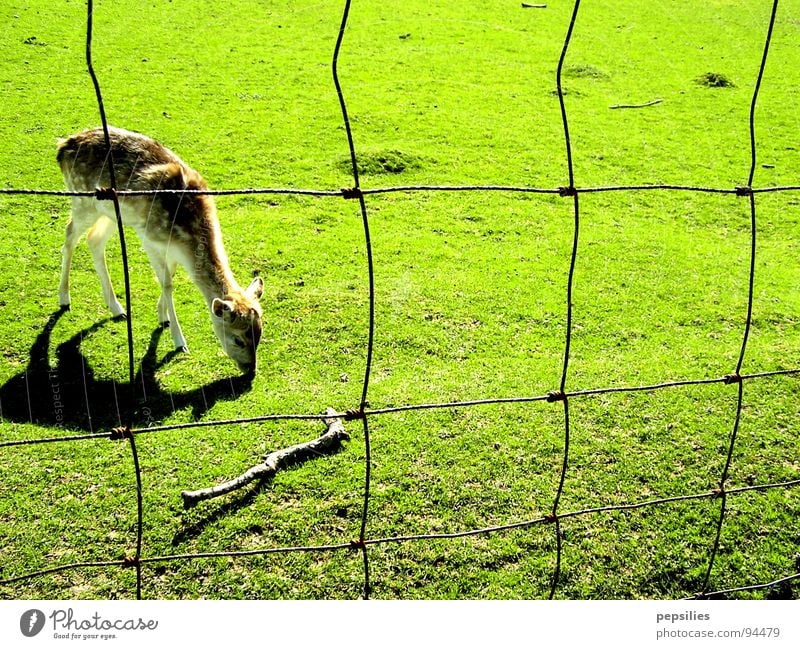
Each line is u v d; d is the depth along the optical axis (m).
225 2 19.59
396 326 7.87
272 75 15.52
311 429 6.31
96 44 15.88
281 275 8.77
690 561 5.23
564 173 12.36
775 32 20.66
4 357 6.95
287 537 5.27
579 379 7.11
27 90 13.30
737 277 9.40
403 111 14.34
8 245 8.77
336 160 11.98
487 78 16.50
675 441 6.30
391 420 6.40
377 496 5.62
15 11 16.69
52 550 5.05
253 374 6.99
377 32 18.77
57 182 10.34
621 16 21.41
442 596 4.90
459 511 5.54
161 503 5.45
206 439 6.12
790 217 11.44
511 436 6.27
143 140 7.34
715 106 15.89
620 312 8.43
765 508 5.66
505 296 8.59
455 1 21.69
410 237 9.89
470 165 12.36
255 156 11.95
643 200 11.68
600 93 16.25
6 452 5.81
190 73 15.12
